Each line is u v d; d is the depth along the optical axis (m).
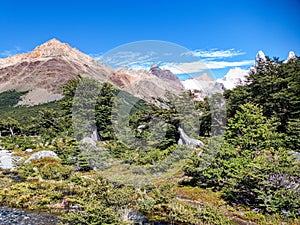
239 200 12.38
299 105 23.12
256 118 15.50
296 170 11.14
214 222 9.99
